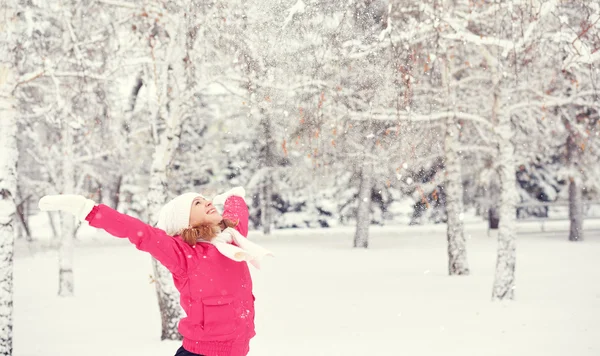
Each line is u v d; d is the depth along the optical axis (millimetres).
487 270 15664
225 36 8469
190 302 3537
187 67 9086
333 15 8234
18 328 9758
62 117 9930
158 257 3406
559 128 18672
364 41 8688
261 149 22812
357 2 8344
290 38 8117
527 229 32062
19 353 7914
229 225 3820
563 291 11461
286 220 43281
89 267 19797
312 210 43406
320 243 27391
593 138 18219
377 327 8891
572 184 24391
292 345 7852
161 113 9211
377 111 10656
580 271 14477
